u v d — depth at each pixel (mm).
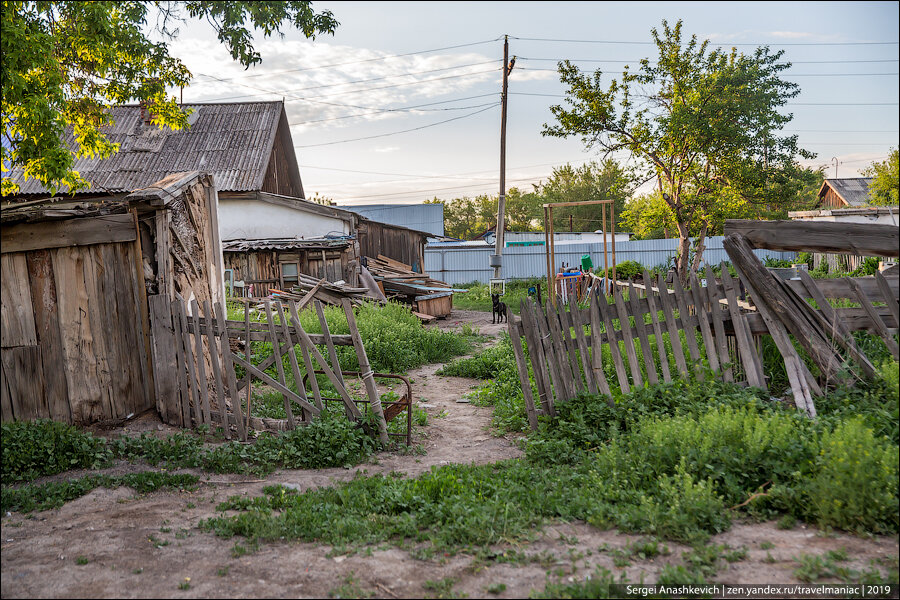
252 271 22000
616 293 7422
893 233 6664
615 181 26797
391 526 4711
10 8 8234
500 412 8508
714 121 23969
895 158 20969
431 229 40969
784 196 25719
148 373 7938
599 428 6699
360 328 14000
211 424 7656
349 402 7262
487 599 3619
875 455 4648
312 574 4008
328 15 9367
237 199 24703
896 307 6766
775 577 3729
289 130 29391
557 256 40188
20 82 8320
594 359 7352
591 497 5020
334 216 25156
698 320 7316
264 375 7375
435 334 15539
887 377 6352
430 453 7082
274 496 5520
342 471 6434
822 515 4387
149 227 8078
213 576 4004
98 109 11180
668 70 25109
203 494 5738
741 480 4965
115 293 7641
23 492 5496
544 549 4289
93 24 9234
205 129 27578
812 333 6992
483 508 4754
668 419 6066
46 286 7066
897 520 4234
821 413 6379
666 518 4480
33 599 3721
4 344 6742
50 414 7027
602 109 24875
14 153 9445
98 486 5848
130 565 4188
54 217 6941
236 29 9227
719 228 27953
